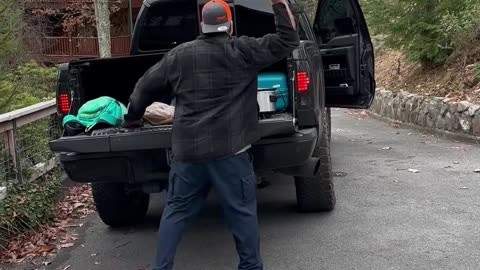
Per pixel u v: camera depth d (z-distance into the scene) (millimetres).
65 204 6824
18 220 5691
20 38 12188
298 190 5652
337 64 6855
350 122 14273
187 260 4852
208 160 3746
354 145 10211
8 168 6266
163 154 4598
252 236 3867
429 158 8500
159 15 5969
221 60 3756
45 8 25219
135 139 4438
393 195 6441
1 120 6008
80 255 5211
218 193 3854
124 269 4789
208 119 3727
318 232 5301
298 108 4723
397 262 4473
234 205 3832
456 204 5961
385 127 12773
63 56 25906
